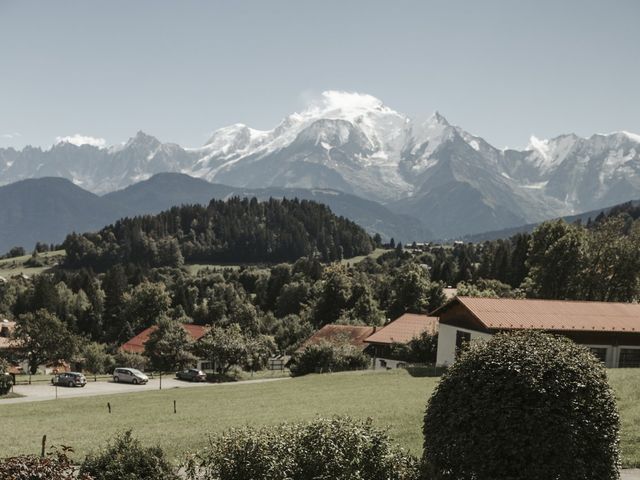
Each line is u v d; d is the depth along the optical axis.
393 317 118.94
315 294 156.62
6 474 11.86
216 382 79.75
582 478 15.10
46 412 46.50
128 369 78.69
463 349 17.45
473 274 176.00
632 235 87.31
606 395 16.05
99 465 15.66
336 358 71.50
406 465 15.60
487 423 15.22
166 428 32.91
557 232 89.31
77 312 177.00
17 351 104.31
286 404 40.06
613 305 58.78
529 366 15.65
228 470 14.86
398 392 42.56
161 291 165.00
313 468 14.84
